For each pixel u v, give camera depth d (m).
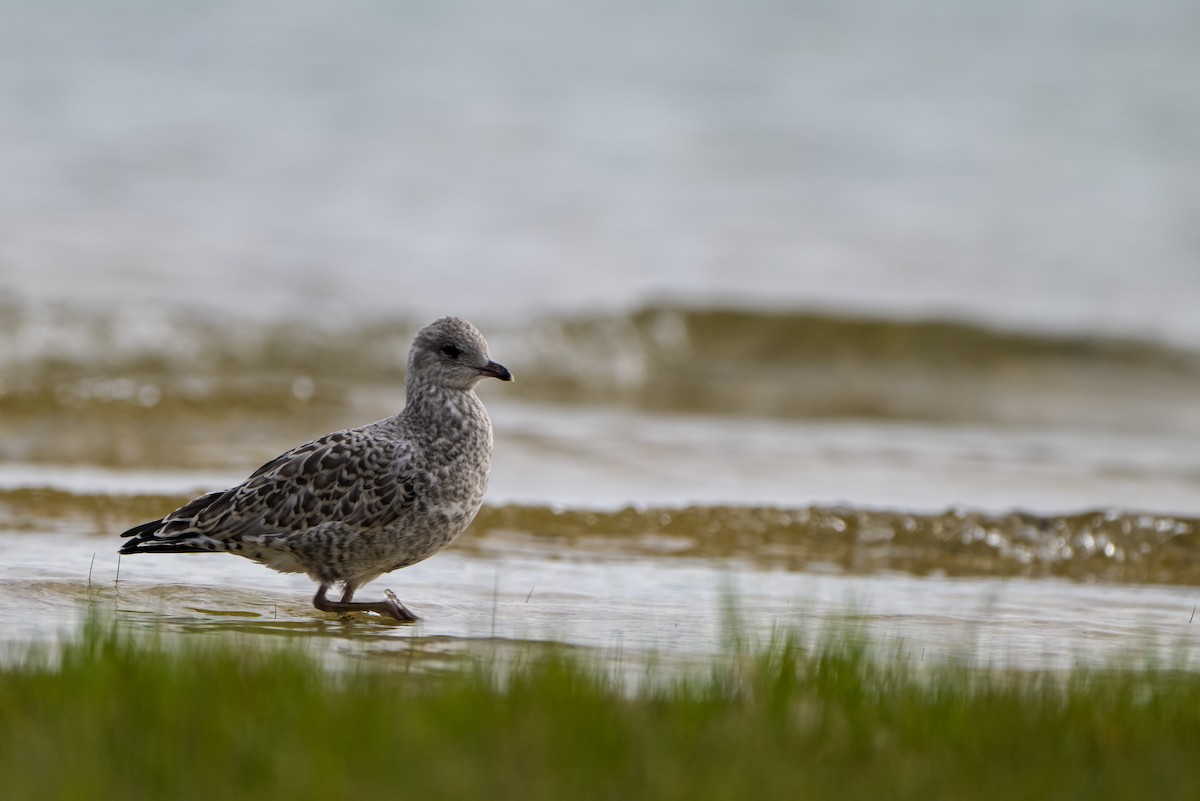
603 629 9.52
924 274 27.23
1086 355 23.55
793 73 39.78
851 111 36.75
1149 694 7.60
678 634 9.41
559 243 27.33
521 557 11.85
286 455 9.77
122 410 16.84
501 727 6.55
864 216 29.91
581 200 29.64
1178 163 34.00
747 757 6.27
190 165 29.59
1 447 15.29
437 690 7.22
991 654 9.09
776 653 8.03
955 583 11.55
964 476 16.17
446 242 26.84
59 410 16.62
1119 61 42.78
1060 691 7.67
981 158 33.81
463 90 36.28
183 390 17.62
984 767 6.42
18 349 20.08
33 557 10.88
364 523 9.52
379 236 26.84
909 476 16.00
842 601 10.60
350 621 9.61
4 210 26.25
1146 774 6.37
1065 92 39.44
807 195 30.92
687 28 44.03
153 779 5.89
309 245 26.03
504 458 15.85
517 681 7.21
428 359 9.88
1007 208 30.75
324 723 6.39
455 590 10.64
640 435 17.58
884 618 10.07
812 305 25.03
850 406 21.20
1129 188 32.34
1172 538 12.95
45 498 12.77
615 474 15.38
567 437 17.16
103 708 6.59
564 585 10.88
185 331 21.00
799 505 13.91
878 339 23.53
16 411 16.47
